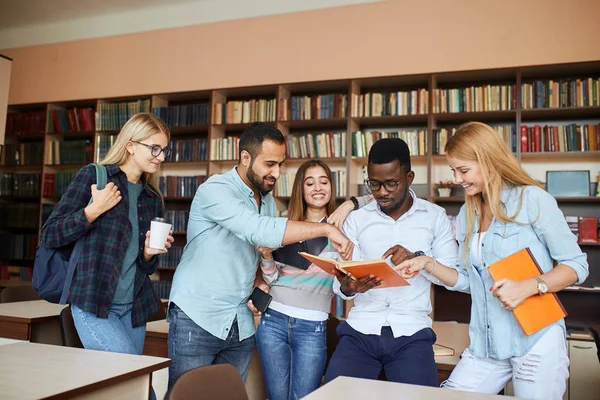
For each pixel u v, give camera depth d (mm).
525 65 4875
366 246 2152
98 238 2055
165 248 2156
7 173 6742
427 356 1971
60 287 2033
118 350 2016
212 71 6129
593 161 4898
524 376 1819
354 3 5609
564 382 1820
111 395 1522
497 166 1891
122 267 2148
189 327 2076
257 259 2248
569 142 4758
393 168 1996
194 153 5977
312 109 5539
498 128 4992
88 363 1644
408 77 5254
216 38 6152
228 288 2125
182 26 6316
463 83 5344
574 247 1812
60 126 6586
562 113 4930
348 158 5332
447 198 5016
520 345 1844
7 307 3184
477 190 1947
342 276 1913
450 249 2121
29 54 7023
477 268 2006
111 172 2133
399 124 5531
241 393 1540
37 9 6641
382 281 1846
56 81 6855
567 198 4742
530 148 4855
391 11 5473
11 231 6906
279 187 5637
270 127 2086
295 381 2418
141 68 6453
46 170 6574
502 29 5082
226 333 2125
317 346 2418
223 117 5895
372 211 2172
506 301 1714
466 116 5141
